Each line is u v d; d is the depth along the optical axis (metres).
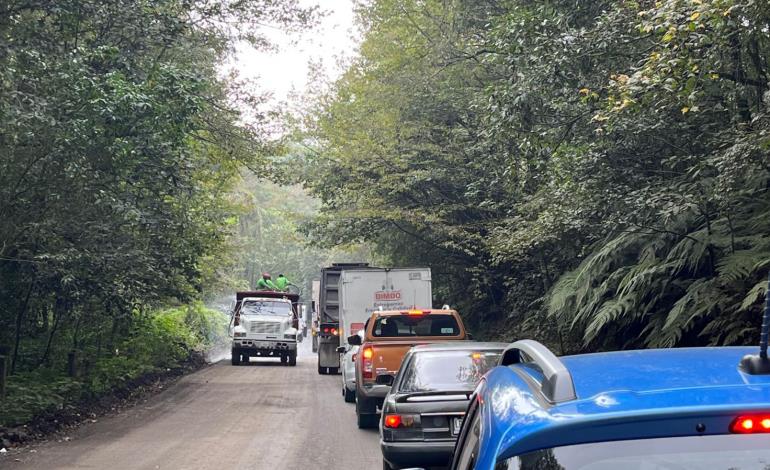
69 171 13.27
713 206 11.55
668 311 13.21
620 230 12.88
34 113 12.20
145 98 12.99
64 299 15.87
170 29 15.80
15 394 14.19
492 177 20.97
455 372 9.80
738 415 2.12
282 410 16.50
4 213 14.01
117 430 13.55
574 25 13.51
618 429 2.19
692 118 11.41
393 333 14.13
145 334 25.39
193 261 20.41
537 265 22.12
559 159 12.36
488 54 21.88
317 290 45.25
